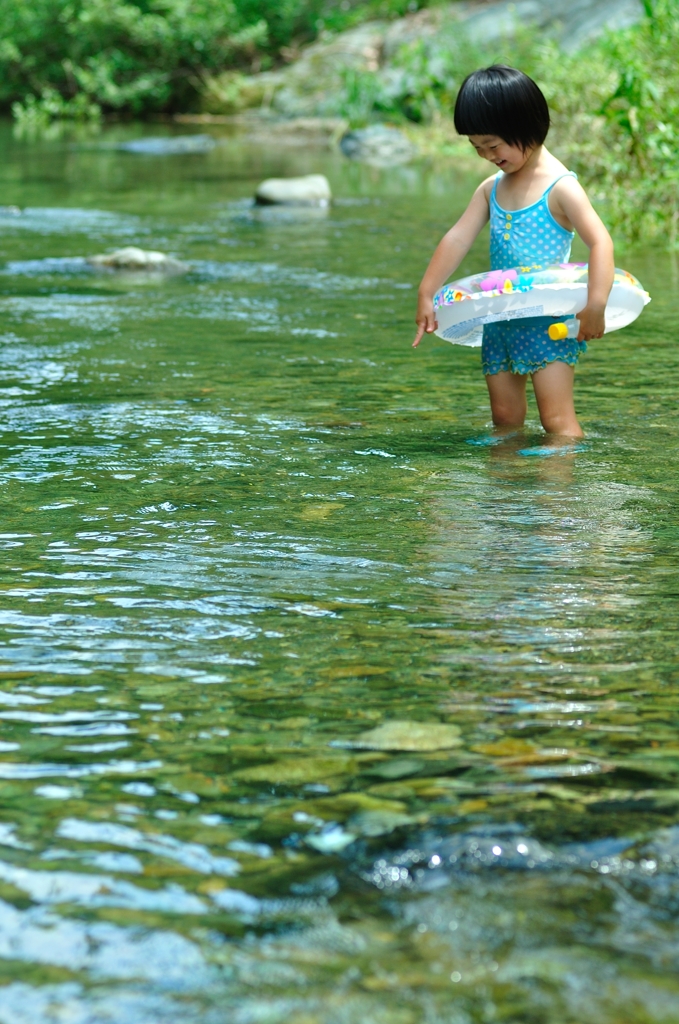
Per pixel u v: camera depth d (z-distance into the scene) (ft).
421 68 100.94
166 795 9.75
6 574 14.98
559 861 8.69
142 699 11.52
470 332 24.17
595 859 8.71
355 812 9.43
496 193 23.62
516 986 7.38
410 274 43.34
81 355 29.86
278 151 98.68
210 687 11.79
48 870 8.71
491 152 22.85
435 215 59.67
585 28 99.71
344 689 11.69
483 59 98.68
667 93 56.65
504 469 19.84
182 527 16.90
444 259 23.86
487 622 13.34
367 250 49.24
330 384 26.76
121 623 13.44
